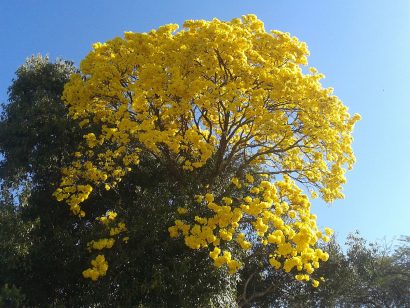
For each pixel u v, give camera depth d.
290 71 11.95
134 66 12.62
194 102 12.27
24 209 12.55
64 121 13.55
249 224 13.23
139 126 11.70
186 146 12.56
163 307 10.70
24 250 11.05
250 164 14.06
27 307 10.59
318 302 17.81
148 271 11.17
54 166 13.36
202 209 11.62
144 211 12.11
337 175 12.66
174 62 12.00
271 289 17.09
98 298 10.95
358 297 21.05
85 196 12.12
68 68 15.78
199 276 11.12
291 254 11.17
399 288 21.34
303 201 12.44
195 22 12.48
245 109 12.12
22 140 13.43
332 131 12.31
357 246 21.16
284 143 12.97
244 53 12.10
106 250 11.57
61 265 11.69
